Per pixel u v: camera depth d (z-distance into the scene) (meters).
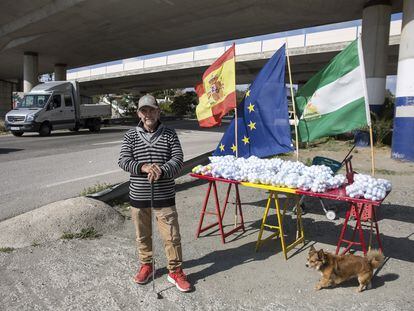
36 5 23.52
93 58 36.28
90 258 4.55
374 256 3.88
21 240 4.99
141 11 21.81
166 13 22.06
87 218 5.55
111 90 66.38
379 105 16.03
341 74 4.78
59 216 5.46
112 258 4.55
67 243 5.00
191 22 23.62
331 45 30.33
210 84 5.79
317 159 6.41
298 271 4.29
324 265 3.81
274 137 5.43
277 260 4.59
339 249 4.85
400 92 12.31
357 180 4.17
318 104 5.01
